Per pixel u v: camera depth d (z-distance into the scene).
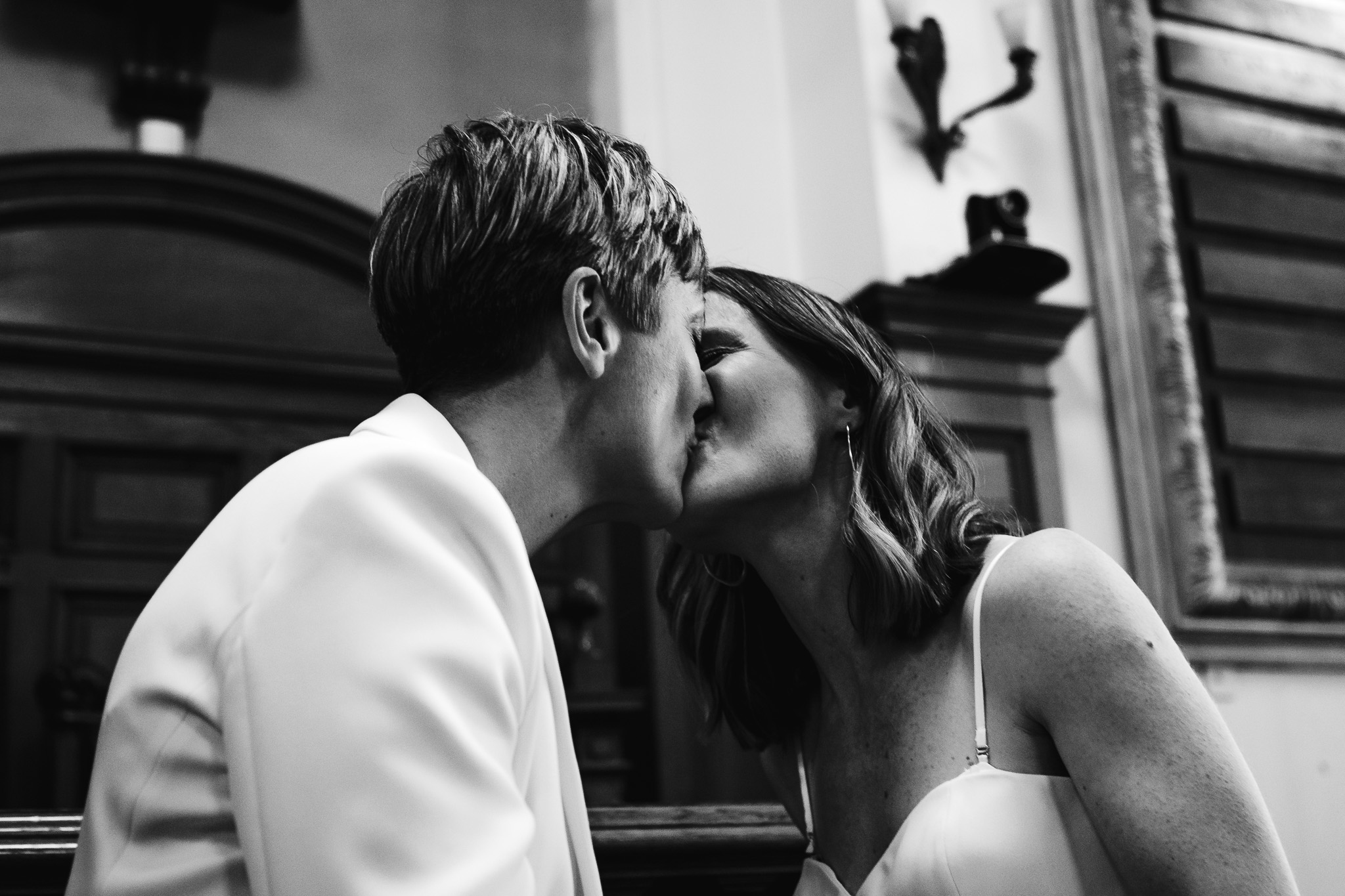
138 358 4.77
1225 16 5.66
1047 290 5.16
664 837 1.85
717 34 5.68
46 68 4.84
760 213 5.48
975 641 1.63
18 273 4.70
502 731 0.97
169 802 1.00
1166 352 5.16
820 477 1.79
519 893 0.91
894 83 5.21
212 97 5.03
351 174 5.19
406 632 0.95
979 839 1.52
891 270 4.97
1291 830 4.90
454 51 5.43
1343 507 5.37
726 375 1.73
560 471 1.31
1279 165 5.61
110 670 4.52
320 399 5.06
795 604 1.79
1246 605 5.00
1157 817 1.42
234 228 4.97
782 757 1.97
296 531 1.00
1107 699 1.49
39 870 1.56
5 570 4.56
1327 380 5.46
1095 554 1.62
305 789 0.89
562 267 1.28
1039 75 5.53
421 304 1.29
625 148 1.41
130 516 4.77
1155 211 5.29
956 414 4.86
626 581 5.29
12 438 4.64
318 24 5.26
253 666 0.94
